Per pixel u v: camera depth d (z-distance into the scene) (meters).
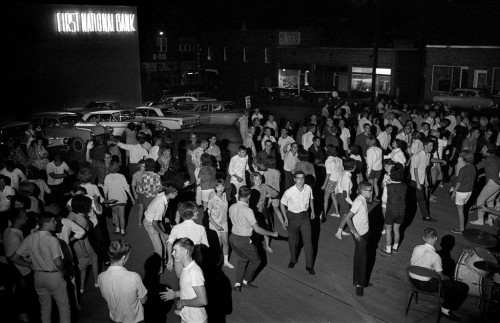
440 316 6.92
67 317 6.20
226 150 16.09
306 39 48.34
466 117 14.94
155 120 21.80
